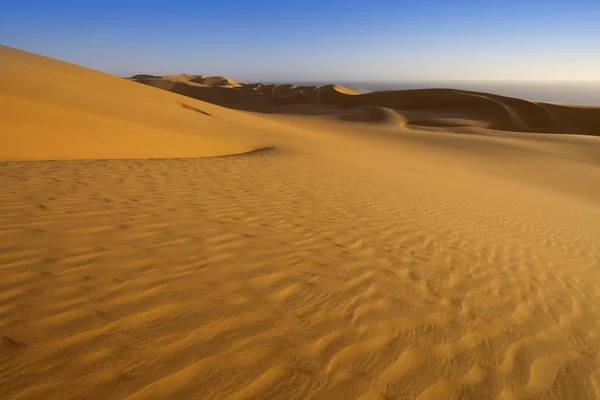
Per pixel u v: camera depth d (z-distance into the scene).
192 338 2.44
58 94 13.90
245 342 2.49
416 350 2.71
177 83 87.12
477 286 4.01
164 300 2.83
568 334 3.37
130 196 5.42
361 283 3.63
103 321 2.48
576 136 35.38
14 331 2.27
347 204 6.68
